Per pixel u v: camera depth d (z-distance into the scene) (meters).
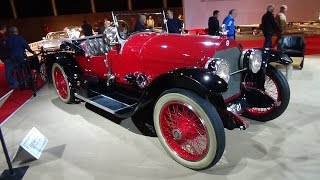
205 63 2.91
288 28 12.17
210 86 2.52
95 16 20.72
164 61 3.23
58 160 3.12
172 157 2.96
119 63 3.78
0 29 6.29
